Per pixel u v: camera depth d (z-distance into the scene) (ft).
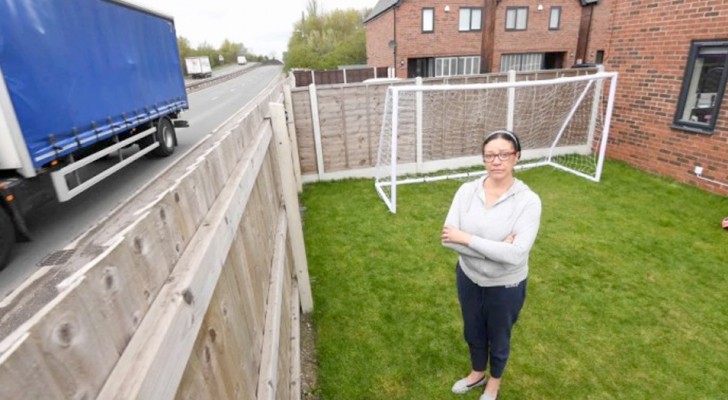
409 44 63.41
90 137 17.80
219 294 3.84
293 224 11.21
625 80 23.53
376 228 18.04
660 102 21.42
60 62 15.98
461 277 7.75
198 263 3.10
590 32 69.92
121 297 2.18
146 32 25.00
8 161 13.34
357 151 25.77
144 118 23.84
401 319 11.59
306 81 67.92
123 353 2.11
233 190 5.03
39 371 1.46
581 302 11.81
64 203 18.80
